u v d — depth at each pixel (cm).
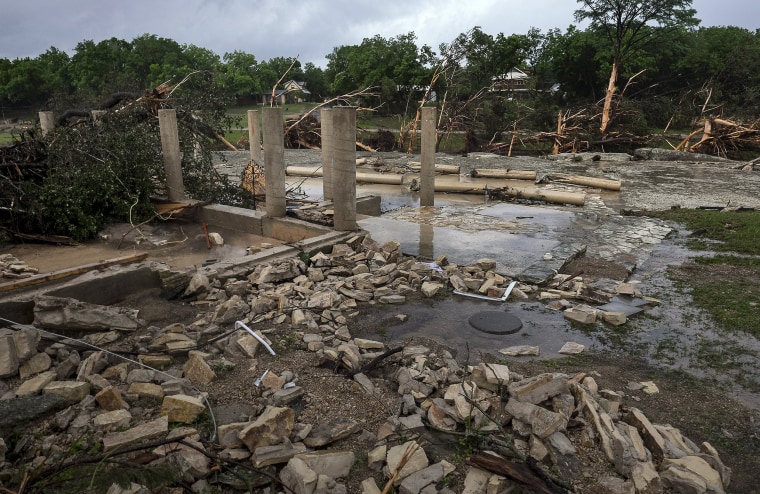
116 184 1046
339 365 483
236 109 6750
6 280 710
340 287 692
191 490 321
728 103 4481
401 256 834
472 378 444
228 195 1266
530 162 2423
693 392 462
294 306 623
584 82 5312
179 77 6241
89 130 1179
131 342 526
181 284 671
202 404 398
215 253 908
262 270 720
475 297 693
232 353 497
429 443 376
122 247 945
